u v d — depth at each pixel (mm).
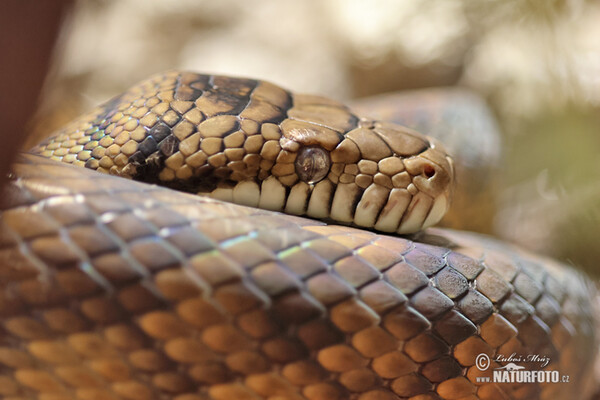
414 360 370
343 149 399
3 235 356
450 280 376
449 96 542
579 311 406
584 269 422
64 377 364
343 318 364
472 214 490
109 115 409
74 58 776
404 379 370
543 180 456
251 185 402
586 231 420
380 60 731
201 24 941
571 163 423
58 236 356
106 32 888
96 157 404
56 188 359
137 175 401
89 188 361
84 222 357
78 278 356
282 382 364
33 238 356
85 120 415
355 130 404
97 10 871
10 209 356
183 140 399
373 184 399
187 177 401
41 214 357
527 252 442
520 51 524
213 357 362
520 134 519
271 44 896
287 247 365
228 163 399
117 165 402
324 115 412
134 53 891
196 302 358
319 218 405
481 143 504
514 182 511
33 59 299
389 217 400
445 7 528
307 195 402
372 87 762
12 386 366
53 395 367
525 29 454
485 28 496
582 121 429
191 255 358
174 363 362
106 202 360
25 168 360
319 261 365
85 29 840
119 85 856
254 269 360
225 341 360
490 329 378
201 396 365
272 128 401
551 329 391
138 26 918
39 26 293
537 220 479
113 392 365
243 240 362
